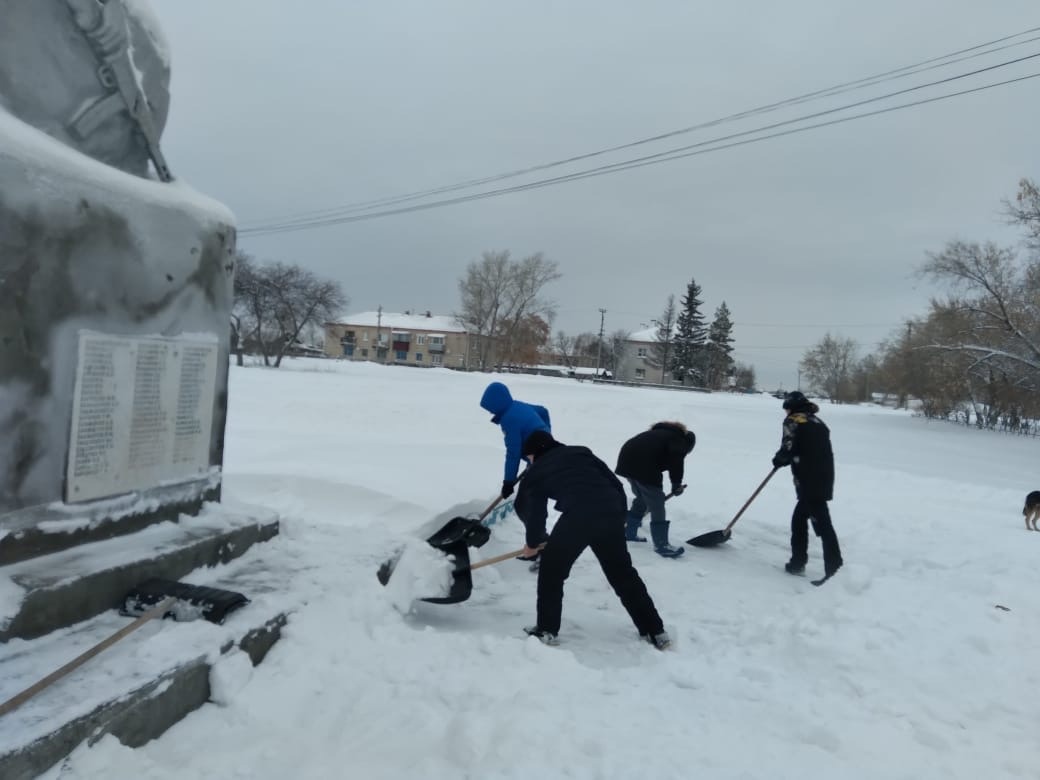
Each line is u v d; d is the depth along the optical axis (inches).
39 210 120.5
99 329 134.3
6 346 116.3
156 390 149.7
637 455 252.1
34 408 121.6
